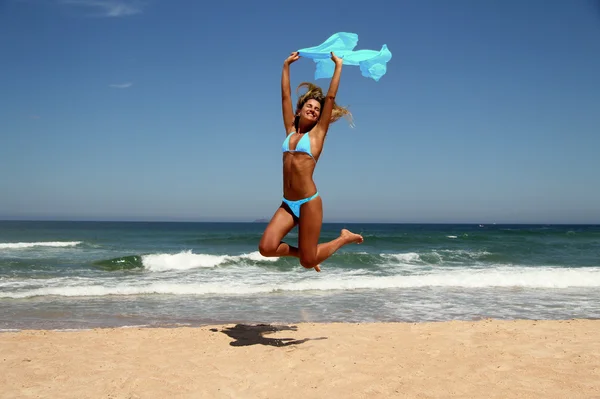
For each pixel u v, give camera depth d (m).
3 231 54.31
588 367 4.81
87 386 4.28
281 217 4.64
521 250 24.84
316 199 4.51
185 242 30.44
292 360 5.13
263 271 15.59
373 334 6.41
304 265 4.67
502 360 5.09
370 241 30.50
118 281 12.85
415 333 6.48
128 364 5.00
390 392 4.10
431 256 19.75
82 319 8.09
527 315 8.72
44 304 9.37
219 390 4.18
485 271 15.79
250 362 5.06
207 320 8.05
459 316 8.59
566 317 8.59
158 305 9.35
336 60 4.70
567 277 12.98
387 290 11.40
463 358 5.17
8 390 4.16
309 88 4.89
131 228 75.44
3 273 14.43
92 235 43.88
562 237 37.72
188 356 5.32
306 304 9.55
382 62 5.05
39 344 5.88
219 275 14.46
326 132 4.61
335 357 5.24
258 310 8.93
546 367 4.81
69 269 15.56
